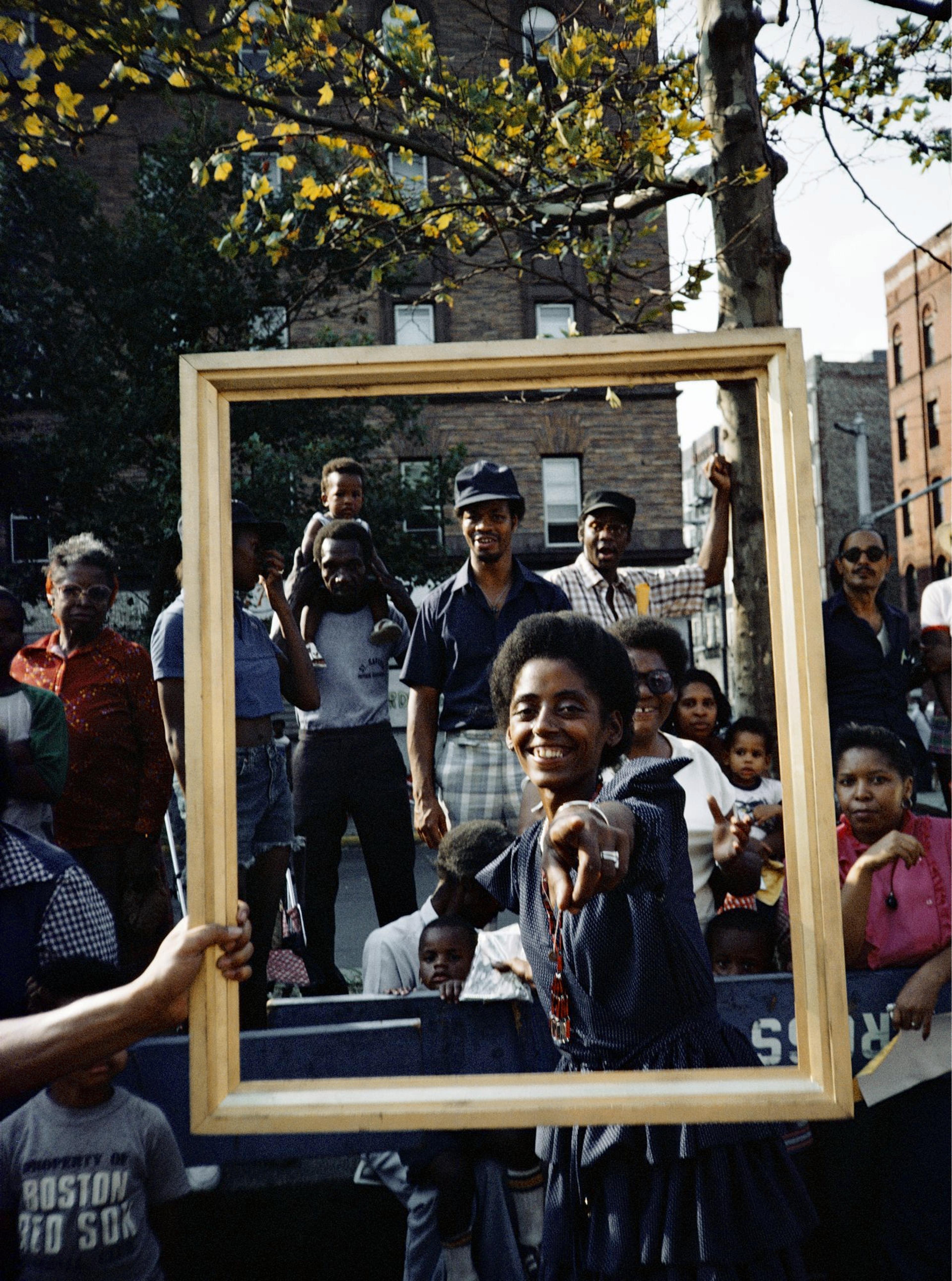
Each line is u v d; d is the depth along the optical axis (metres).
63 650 3.14
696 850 2.80
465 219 5.16
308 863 3.50
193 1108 1.67
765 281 4.24
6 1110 2.26
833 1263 2.41
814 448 23.47
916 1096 2.41
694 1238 1.68
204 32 4.22
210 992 1.68
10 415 6.61
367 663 3.57
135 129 7.59
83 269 6.62
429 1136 2.42
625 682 1.82
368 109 4.85
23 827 2.78
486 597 3.32
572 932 1.73
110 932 2.20
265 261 6.97
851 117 4.40
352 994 3.27
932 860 2.49
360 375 1.79
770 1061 2.42
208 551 1.74
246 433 7.15
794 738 1.75
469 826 2.79
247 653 2.96
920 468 18.05
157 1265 2.26
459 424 10.05
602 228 5.54
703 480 21.42
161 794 3.13
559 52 4.34
